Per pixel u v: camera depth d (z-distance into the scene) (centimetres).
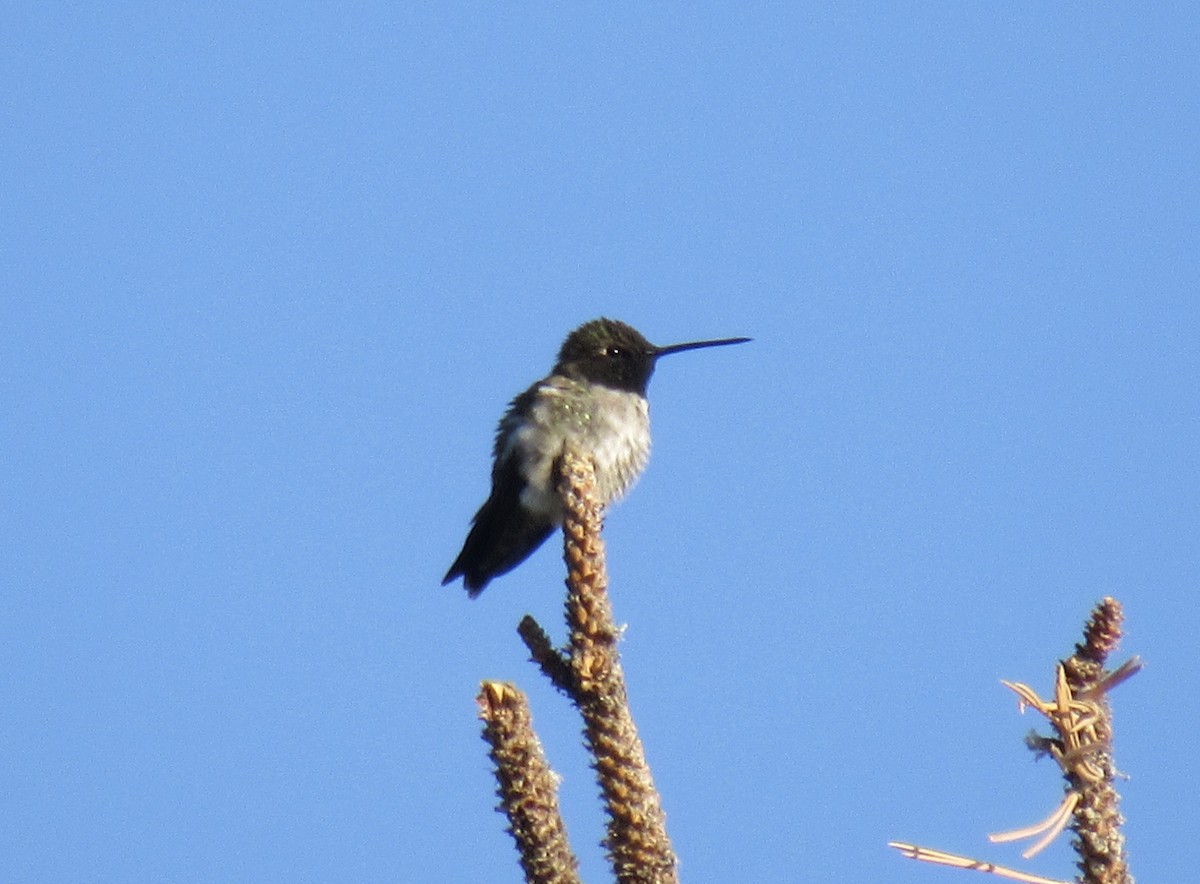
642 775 750
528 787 713
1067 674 580
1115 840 564
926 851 542
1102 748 570
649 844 735
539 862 709
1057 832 546
